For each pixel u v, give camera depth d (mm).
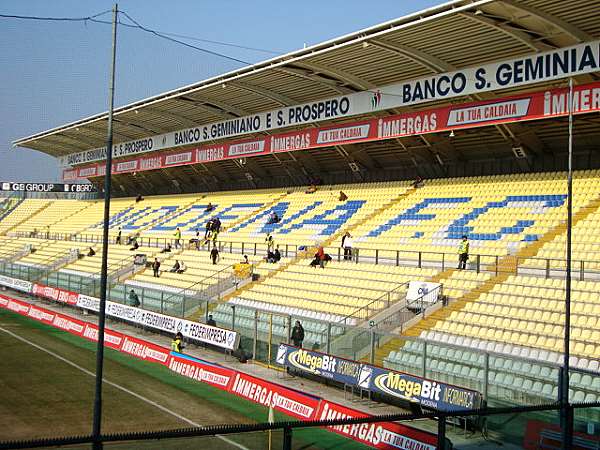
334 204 39688
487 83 25734
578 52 22734
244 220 44000
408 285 24391
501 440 13914
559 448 12469
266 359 22016
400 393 16422
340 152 38875
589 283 20297
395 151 37062
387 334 17344
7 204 74188
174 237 44719
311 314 25734
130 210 59094
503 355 14586
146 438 8164
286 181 46781
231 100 36844
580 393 14070
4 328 28250
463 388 14812
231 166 50000
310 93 33875
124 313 29531
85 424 14797
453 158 34875
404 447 11977
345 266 29969
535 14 21484
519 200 29359
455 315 21250
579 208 26453
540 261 23812
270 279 31312
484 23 22625
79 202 70188
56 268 46594
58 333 27859
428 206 33344
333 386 19516
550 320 19156
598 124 27516
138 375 20312
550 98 24562
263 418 15742
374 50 26578
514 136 30000
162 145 46750
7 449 7547
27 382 18688
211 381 19344
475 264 25547
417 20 23375
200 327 24547
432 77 27984
